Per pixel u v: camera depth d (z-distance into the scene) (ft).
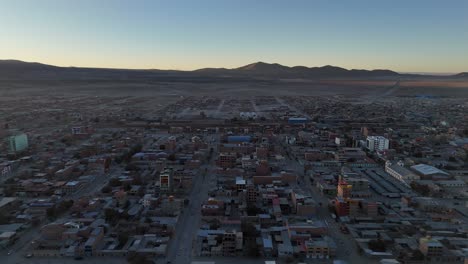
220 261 575.38
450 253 581.94
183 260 575.79
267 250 592.60
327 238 629.10
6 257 581.94
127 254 588.50
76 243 613.11
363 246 610.24
